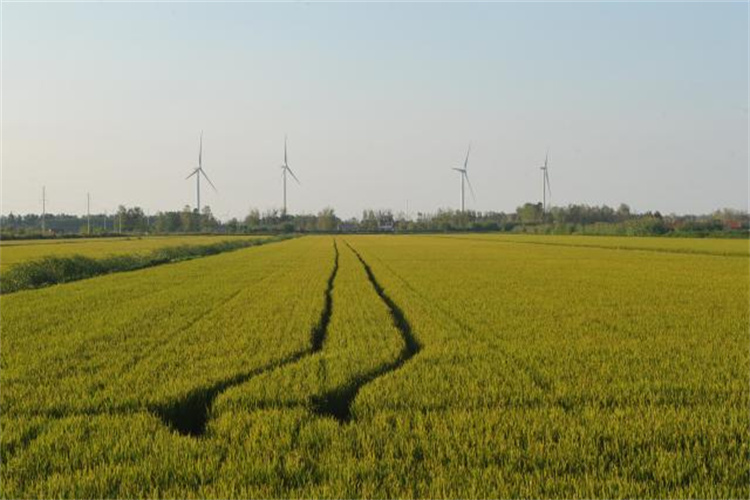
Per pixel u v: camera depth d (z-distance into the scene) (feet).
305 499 19.98
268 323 55.06
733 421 26.61
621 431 25.63
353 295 78.07
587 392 31.63
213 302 71.00
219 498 20.10
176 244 263.70
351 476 21.58
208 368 37.45
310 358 40.22
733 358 40.09
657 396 30.81
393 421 27.63
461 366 37.78
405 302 70.13
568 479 21.26
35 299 74.79
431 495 20.13
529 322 55.57
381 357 40.27
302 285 90.74
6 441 25.18
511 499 19.90
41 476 21.97
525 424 26.55
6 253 189.37
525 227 529.86
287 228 570.87
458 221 633.20
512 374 35.78
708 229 393.50
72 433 26.00
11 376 35.88
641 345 44.50
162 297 76.43
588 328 52.21
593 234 431.02
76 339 47.91
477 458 23.07
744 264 137.49
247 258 166.71
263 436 25.49
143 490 20.72
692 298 74.28
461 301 71.20
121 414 28.84
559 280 99.04
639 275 108.58
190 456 23.50
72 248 226.79
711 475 21.53
